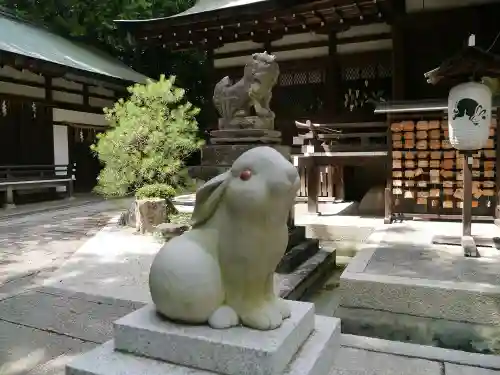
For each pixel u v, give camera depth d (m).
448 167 8.02
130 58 19.38
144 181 8.17
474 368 2.77
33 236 7.51
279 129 12.73
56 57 12.94
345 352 3.01
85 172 15.79
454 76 6.10
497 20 9.72
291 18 11.27
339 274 6.12
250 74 5.30
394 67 10.26
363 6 10.27
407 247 5.91
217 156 5.37
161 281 2.22
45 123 13.73
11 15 15.08
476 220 7.85
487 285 4.15
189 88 18.34
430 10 9.94
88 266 5.23
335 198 11.38
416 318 4.23
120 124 7.97
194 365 2.13
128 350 2.30
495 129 7.66
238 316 2.27
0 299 4.02
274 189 2.08
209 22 11.94
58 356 2.92
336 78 12.09
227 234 2.18
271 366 1.98
